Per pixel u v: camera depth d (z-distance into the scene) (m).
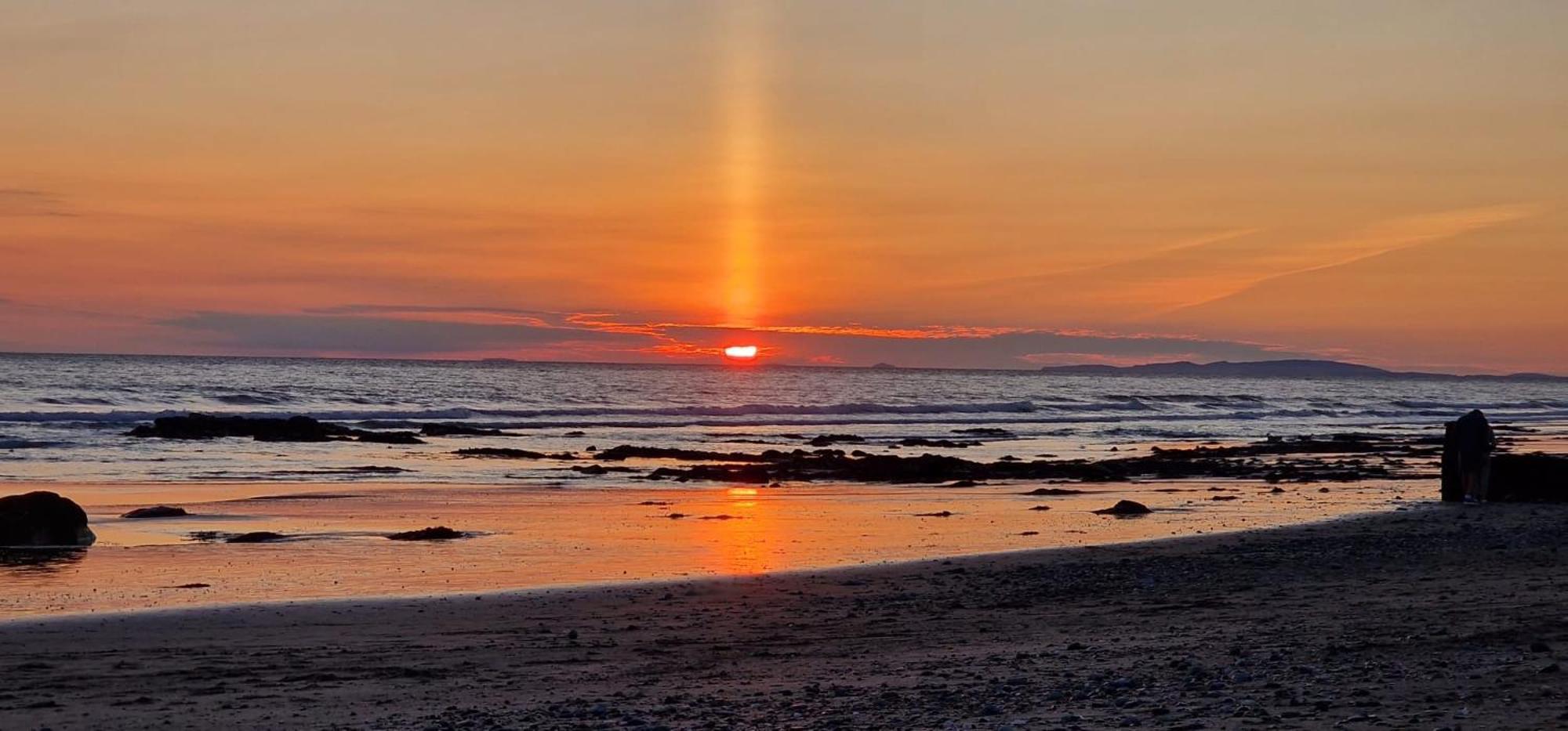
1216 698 10.12
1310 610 15.56
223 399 80.75
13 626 15.95
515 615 17.05
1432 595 16.17
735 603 17.97
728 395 118.62
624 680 12.82
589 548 24.67
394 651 14.56
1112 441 70.38
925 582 19.83
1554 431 87.31
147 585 19.72
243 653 14.45
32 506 23.86
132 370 131.25
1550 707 8.91
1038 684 11.52
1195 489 39.84
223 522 28.20
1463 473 33.31
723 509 32.69
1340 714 9.12
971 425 86.69
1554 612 13.81
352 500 33.59
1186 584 18.69
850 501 35.53
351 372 151.50
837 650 14.40
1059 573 20.53
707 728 10.23
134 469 42.41
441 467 46.00
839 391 134.38
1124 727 9.24
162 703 11.89
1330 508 32.97
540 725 10.62
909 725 9.94
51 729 10.88
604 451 56.56
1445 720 8.69
